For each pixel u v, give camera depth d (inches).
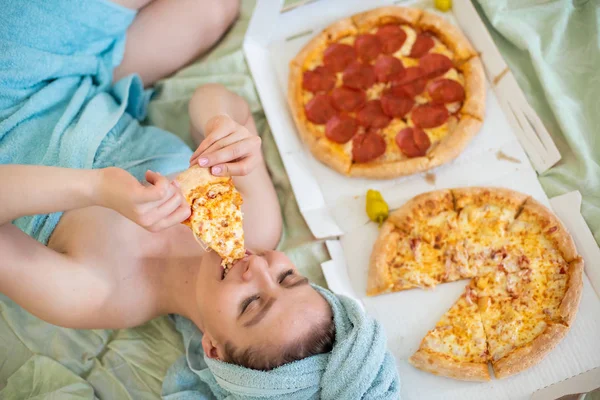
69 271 66.9
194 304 71.6
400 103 85.0
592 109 84.7
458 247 77.5
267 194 80.5
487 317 73.7
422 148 82.8
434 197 79.7
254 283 61.5
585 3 90.2
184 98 91.4
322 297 64.2
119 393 75.8
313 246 82.7
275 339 59.7
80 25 78.1
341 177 86.2
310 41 92.1
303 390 59.9
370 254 81.0
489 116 86.4
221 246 62.0
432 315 76.5
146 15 87.1
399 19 90.9
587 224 78.5
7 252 62.1
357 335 59.6
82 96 78.5
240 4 96.1
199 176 60.9
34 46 75.0
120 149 76.4
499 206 78.5
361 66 88.3
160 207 55.1
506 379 71.7
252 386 60.7
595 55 86.7
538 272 74.7
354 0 95.6
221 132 63.0
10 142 72.7
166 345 78.6
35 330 77.9
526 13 91.0
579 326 72.6
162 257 73.6
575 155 82.0
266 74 93.4
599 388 72.2
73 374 75.1
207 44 94.0
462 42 88.3
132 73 88.4
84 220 70.5
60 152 72.0
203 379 74.3
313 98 87.7
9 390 74.4
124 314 72.2
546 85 85.4
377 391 58.1
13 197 56.7
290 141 88.8
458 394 72.1
